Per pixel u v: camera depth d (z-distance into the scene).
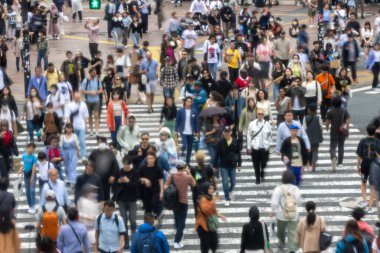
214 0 134.88
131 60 94.75
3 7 132.00
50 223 55.16
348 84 85.56
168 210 64.62
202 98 77.94
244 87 81.00
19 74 108.94
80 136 76.31
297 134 66.12
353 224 49.72
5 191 57.25
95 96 83.69
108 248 53.88
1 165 69.88
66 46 124.31
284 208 57.12
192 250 59.50
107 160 60.41
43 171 64.00
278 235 58.22
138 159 63.38
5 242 51.84
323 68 84.75
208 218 55.97
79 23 144.75
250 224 52.88
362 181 65.81
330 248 59.69
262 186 71.31
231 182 67.12
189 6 164.50
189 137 74.12
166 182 60.28
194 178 61.12
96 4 128.62
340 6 127.75
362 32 116.56
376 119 66.62
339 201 68.12
